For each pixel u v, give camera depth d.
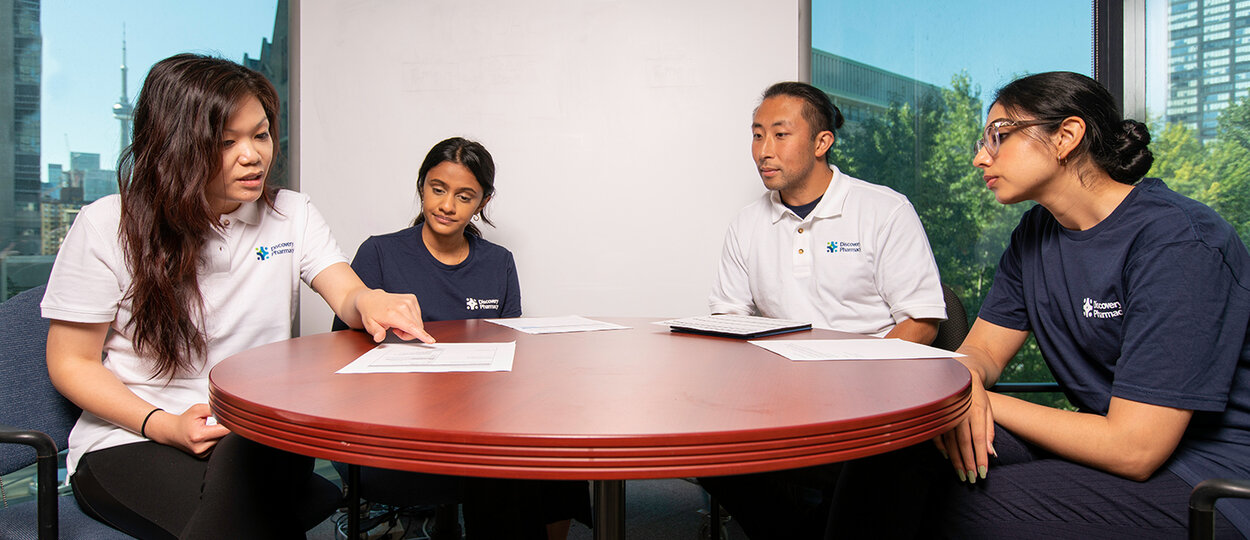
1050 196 1.08
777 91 1.67
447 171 1.65
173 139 1.00
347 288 1.26
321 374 0.80
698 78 2.05
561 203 2.09
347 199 2.13
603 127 2.08
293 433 0.60
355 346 1.04
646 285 2.09
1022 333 1.26
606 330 1.28
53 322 1.00
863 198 1.67
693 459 0.53
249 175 1.07
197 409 0.94
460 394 0.68
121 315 1.05
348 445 0.57
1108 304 1.02
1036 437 0.94
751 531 1.24
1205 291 0.88
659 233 2.08
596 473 0.52
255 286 1.19
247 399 0.66
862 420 0.58
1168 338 0.88
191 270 1.06
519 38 2.08
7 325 1.03
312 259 1.30
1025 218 1.24
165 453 0.95
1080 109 1.02
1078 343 1.10
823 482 1.22
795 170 1.63
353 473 1.30
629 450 0.52
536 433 0.53
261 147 1.10
